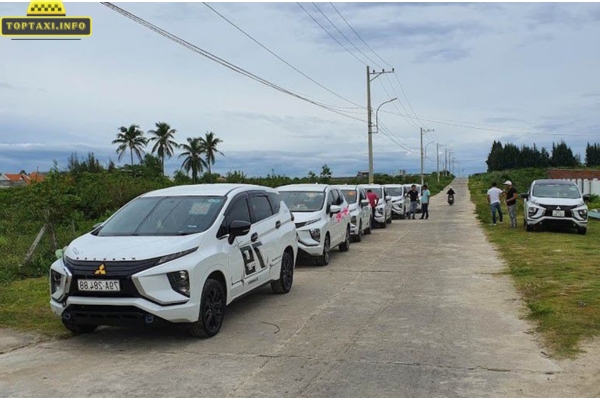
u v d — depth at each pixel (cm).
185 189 809
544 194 1884
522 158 13675
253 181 3070
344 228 1457
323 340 638
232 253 718
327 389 485
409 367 540
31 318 754
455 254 1377
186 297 615
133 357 588
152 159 4562
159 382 509
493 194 2223
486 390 479
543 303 770
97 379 521
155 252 616
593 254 1257
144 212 741
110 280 596
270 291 941
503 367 538
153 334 676
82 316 608
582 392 475
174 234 679
